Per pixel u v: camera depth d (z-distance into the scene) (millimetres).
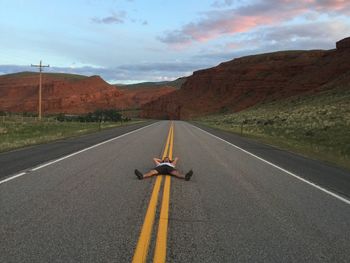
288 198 8086
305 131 31094
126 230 5543
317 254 4797
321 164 14398
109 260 4418
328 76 96688
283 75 133375
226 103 144500
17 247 4781
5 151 16641
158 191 8375
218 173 11281
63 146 19250
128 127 45875
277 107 78875
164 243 5043
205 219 6254
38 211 6520
